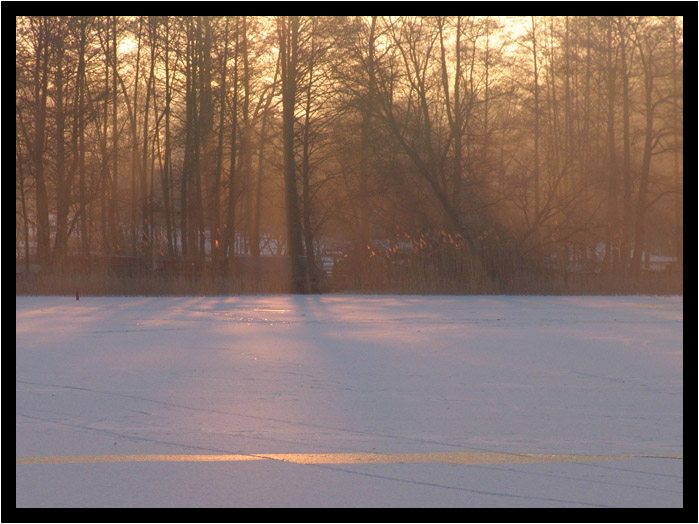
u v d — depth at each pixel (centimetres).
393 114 6806
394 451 1253
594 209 7169
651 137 6906
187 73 6894
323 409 1570
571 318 3675
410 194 6719
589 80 7675
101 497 1045
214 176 7419
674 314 3891
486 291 5559
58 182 6694
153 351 2444
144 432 1377
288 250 6438
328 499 1035
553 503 1022
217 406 1597
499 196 6988
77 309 4106
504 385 1855
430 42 6725
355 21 6322
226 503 1020
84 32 6588
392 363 2200
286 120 6372
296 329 3136
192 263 5931
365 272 5962
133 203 7525
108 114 8281
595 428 1411
